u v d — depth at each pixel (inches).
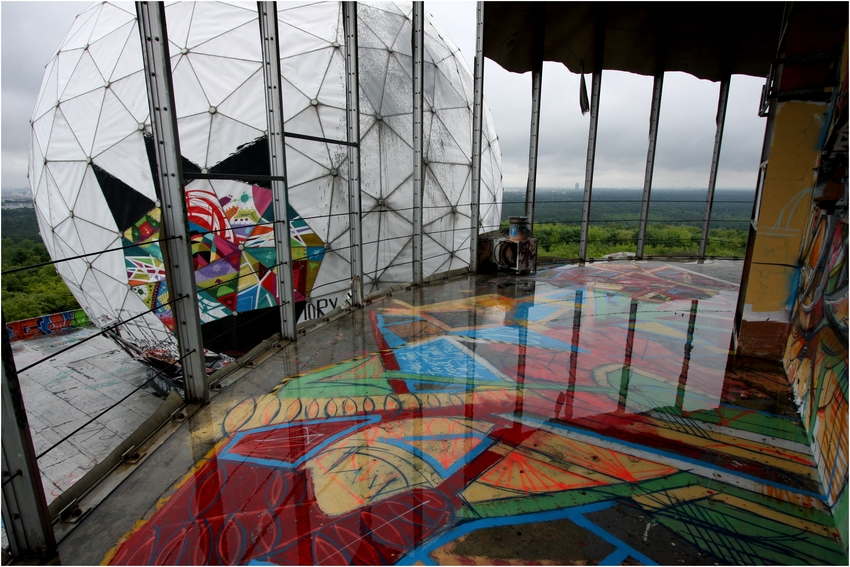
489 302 261.0
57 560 79.1
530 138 390.9
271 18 163.9
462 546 82.0
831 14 144.1
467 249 663.8
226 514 90.1
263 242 459.5
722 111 411.2
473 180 338.0
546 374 160.6
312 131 465.7
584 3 349.4
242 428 123.0
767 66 408.5
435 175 593.6
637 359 175.2
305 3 499.2
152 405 482.3
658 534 85.8
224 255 441.4
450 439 118.0
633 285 306.8
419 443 116.0
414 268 299.9
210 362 451.5
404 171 549.3
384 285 560.4
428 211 589.3
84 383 534.9
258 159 447.5
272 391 146.4
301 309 482.9
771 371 164.7
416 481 100.6
